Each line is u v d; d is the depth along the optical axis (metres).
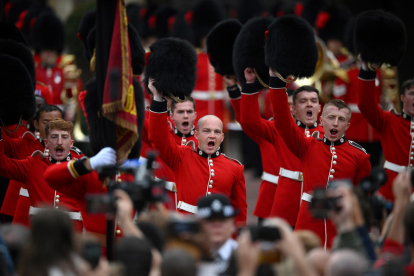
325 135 29.36
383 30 30.59
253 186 51.41
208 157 29.50
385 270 17.70
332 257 17.23
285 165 31.44
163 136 27.19
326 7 51.41
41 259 17.12
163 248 19.05
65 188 25.66
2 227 20.52
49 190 29.12
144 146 33.62
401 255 19.22
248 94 29.94
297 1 68.94
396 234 19.95
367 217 21.25
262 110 54.97
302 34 27.69
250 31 29.94
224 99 52.00
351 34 47.53
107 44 24.12
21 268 17.28
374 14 30.81
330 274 16.97
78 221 29.39
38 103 35.75
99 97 24.22
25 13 54.44
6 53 32.72
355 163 29.02
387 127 32.56
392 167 32.56
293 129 28.50
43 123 31.62
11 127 33.75
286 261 17.95
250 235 17.64
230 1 79.00
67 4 67.94
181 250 16.72
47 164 29.33
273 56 27.69
